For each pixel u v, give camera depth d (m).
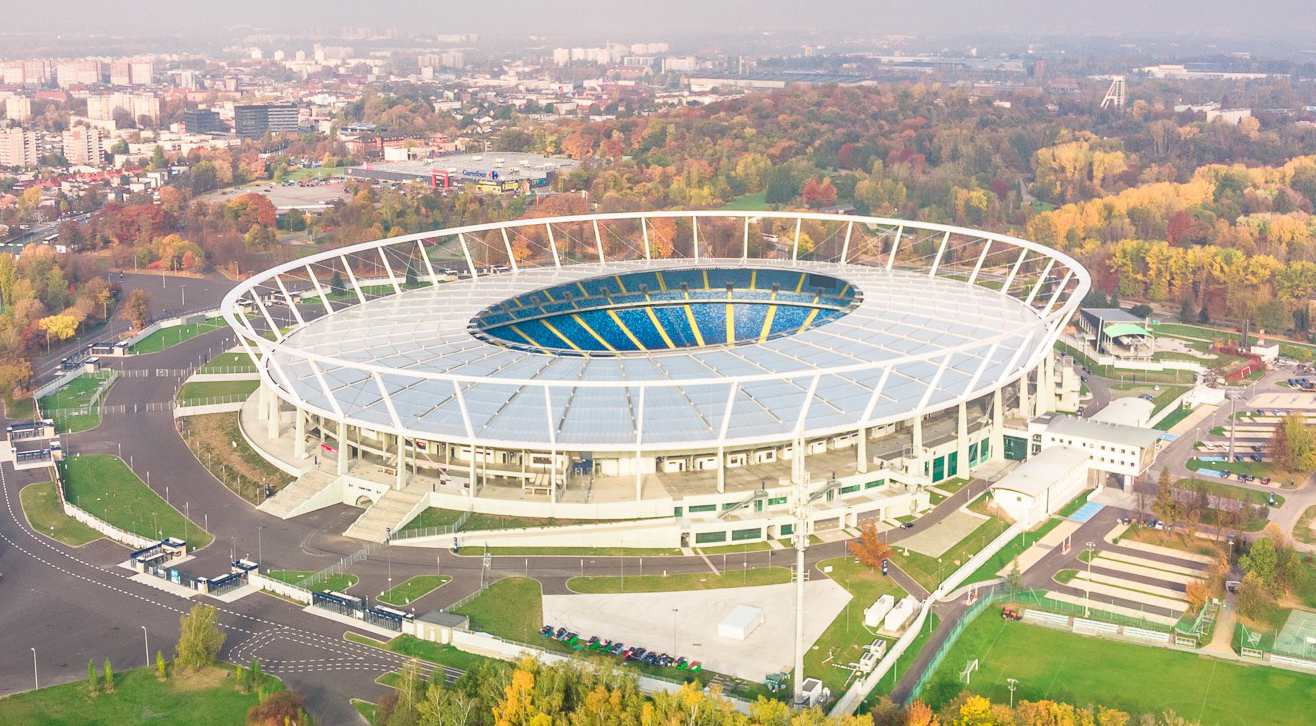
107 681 194.75
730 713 170.12
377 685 194.62
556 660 198.38
